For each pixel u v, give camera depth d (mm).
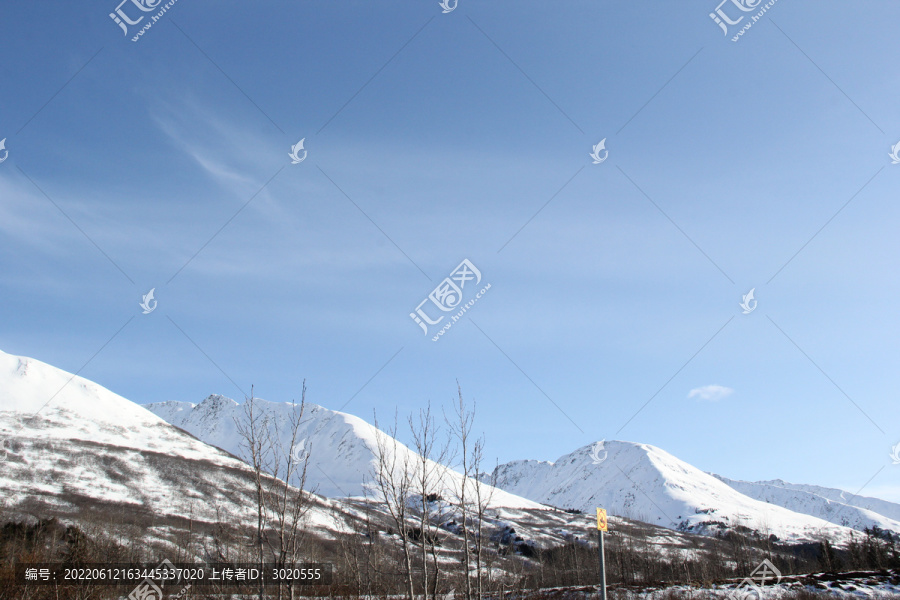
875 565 67562
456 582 26984
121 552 40969
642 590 39250
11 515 76625
